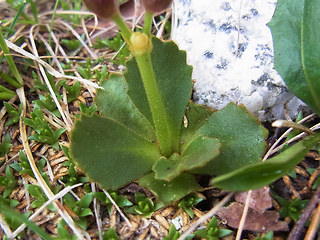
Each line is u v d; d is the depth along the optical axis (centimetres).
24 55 10
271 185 8
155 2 6
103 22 11
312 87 7
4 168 8
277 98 8
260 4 9
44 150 9
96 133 7
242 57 9
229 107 8
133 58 8
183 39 10
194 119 8
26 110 9
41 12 12
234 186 6
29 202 8
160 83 8
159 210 8
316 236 7
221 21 9
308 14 7
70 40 11
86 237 7
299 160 7
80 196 8
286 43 8
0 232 7
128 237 7
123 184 7
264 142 8
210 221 7
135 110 8
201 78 9
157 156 8
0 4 12
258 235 7
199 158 7
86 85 10
